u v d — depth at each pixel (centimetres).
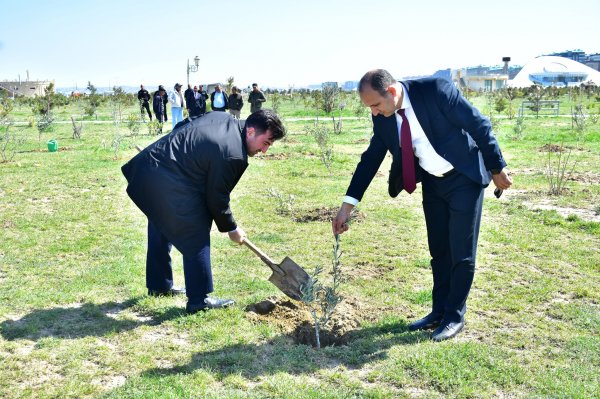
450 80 427
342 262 659
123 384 383
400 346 433
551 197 1014
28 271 622
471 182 432
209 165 459
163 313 505
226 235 772
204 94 2570
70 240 749
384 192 1081
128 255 684
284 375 391
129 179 479
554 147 1689
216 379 389
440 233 466
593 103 4225
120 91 5462
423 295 549
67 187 1134
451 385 377
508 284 580
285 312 505
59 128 2662
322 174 1296
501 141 1895
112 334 459
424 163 440
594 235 765
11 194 1060
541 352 428
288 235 776
